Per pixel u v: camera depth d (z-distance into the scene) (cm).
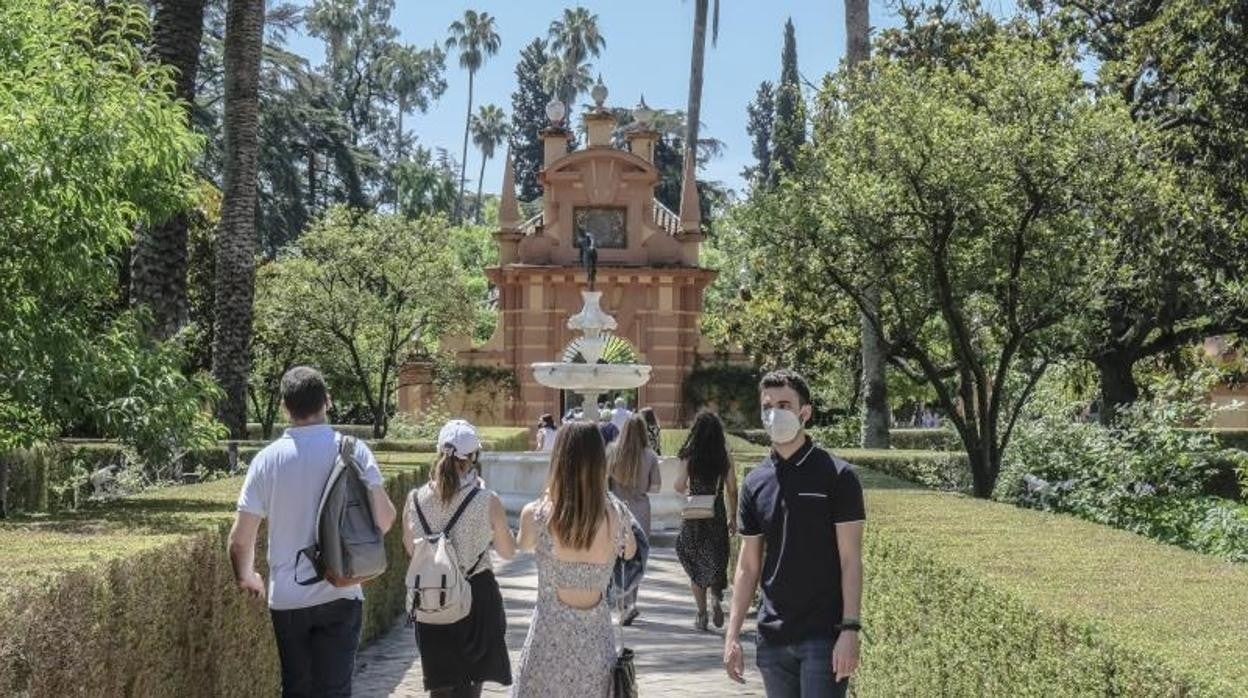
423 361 4481
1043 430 1680
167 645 582
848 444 3312
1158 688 362
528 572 1669
